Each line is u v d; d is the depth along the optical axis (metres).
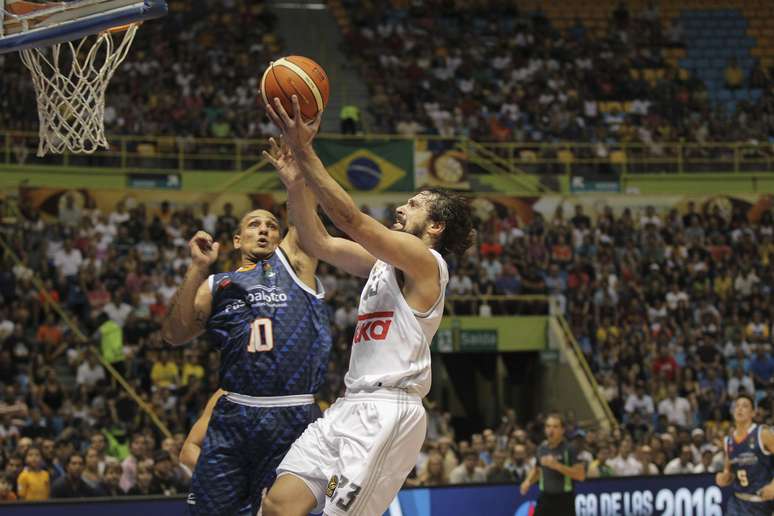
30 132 21.00
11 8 5.31
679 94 25.59
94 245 18.34
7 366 14.70
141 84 22.73
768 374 17.88
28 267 17.83
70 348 15.80
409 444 4.35
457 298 18.98
